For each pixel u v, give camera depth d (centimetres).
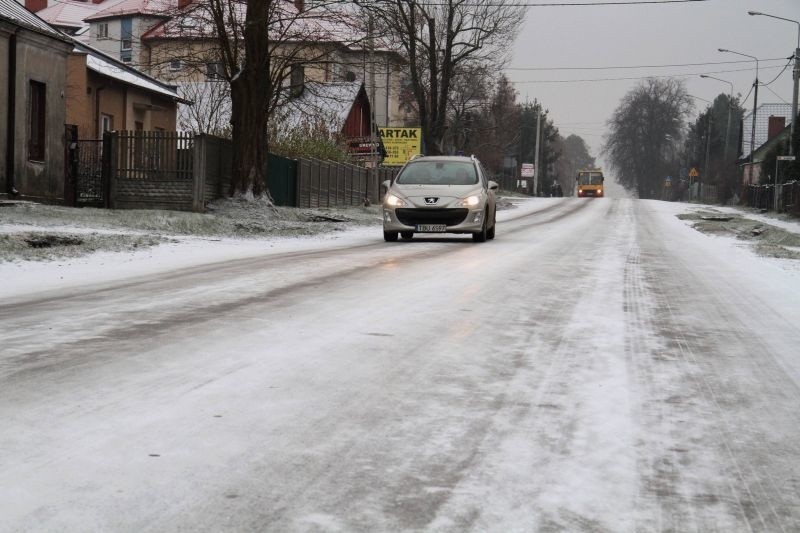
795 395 583
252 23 2583
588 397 557
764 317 921
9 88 2431
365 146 4641
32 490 369
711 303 1016
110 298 953
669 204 5856
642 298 1038
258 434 458
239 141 2644
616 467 421
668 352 712
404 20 5050
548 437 467
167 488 376
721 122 14375
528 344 728
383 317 845
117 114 3738
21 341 697
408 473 404
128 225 2064
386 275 1212
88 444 433
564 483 396
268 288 1050
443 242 2022
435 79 5303
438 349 696
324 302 937
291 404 520
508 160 9588
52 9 8438
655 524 353
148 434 452
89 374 584
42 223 1939
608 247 1914
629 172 12619
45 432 451
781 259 1706
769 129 9369
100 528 332
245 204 2628
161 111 4122
